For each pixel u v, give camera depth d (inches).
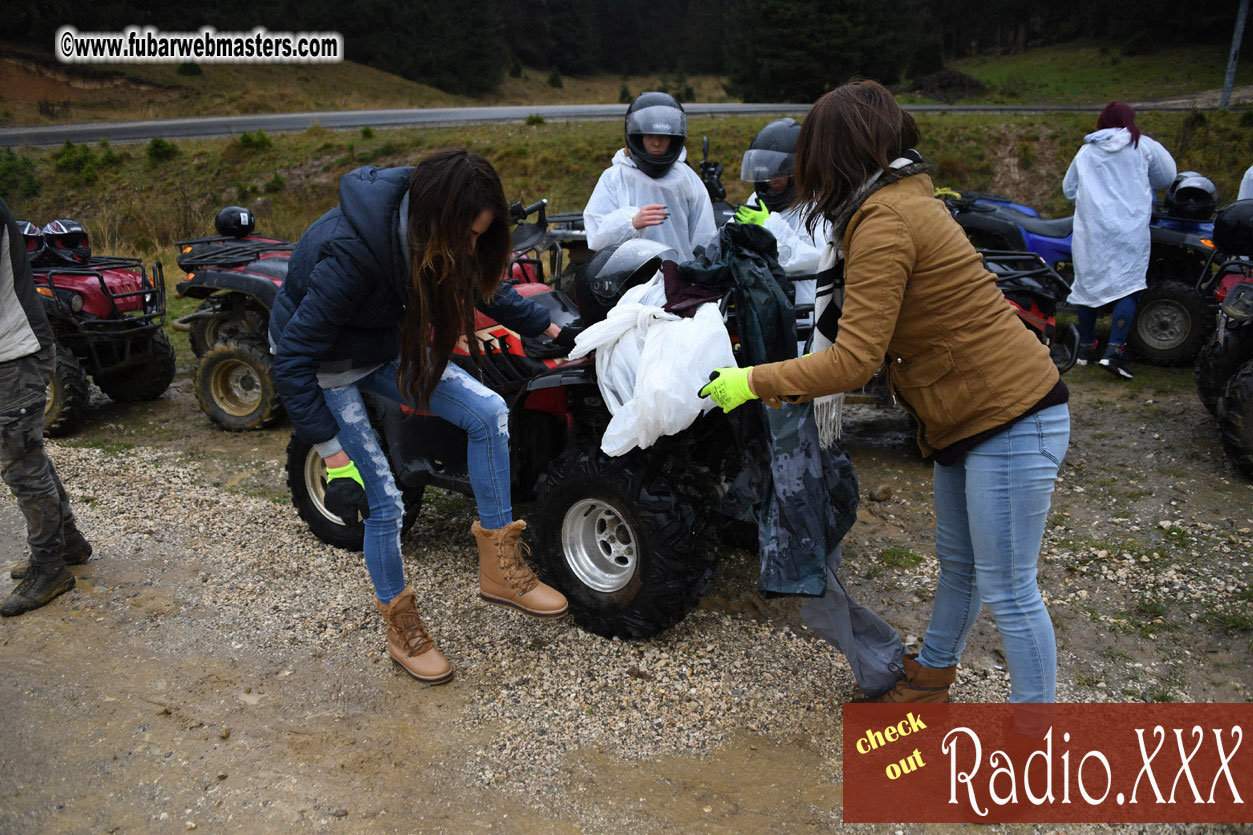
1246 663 127.3
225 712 116.2
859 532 174.9
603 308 133.5
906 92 1683.1
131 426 250.1
